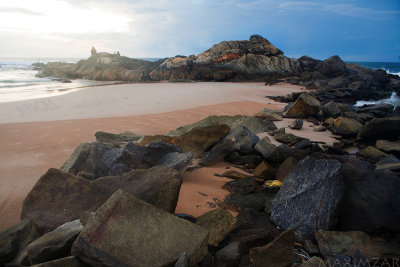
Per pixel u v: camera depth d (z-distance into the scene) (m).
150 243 2.63
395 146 7.39
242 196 4.43
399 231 3.27
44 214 3.34
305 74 36.84
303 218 3.53
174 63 40.25
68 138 8.36
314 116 13.02
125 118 11.48
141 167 5.30
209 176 5.57
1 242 2.87
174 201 3.60
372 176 3.75
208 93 21.56
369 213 3.42
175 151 5.85
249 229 3.43
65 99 17.39
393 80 34.72
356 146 8.66
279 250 2.83
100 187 3.67
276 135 8.97
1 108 13.74
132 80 39.78
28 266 2.71
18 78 38.19
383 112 13.58
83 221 3.05
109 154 5.45
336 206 3.46
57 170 3.66
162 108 14.23
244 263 2.81
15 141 7.96
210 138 6.88
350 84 27.11
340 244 3.10
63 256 2.73
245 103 16.50
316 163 3.87
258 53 40.59
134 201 2.85
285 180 4.08
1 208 4.25
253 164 6.17
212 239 3.13
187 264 2.51
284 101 18.34
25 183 5.17
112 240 2.55
